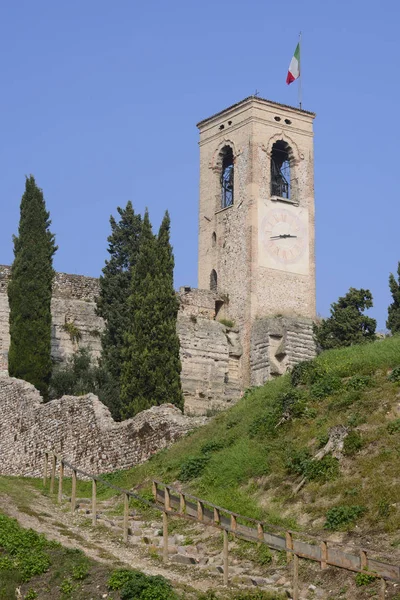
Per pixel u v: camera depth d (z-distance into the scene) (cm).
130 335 6044
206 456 4319
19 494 4350
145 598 2952
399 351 4609
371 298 7156
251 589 3088
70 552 3331
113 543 3594
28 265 6450
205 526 3709
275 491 3834
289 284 8288
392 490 3478
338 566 2975
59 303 7119
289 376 4903
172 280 6234
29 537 3428
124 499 3872
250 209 8288
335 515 3459
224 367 7844
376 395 4166
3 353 6844
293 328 7931
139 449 4878
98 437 5081
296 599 2986
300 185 8531
